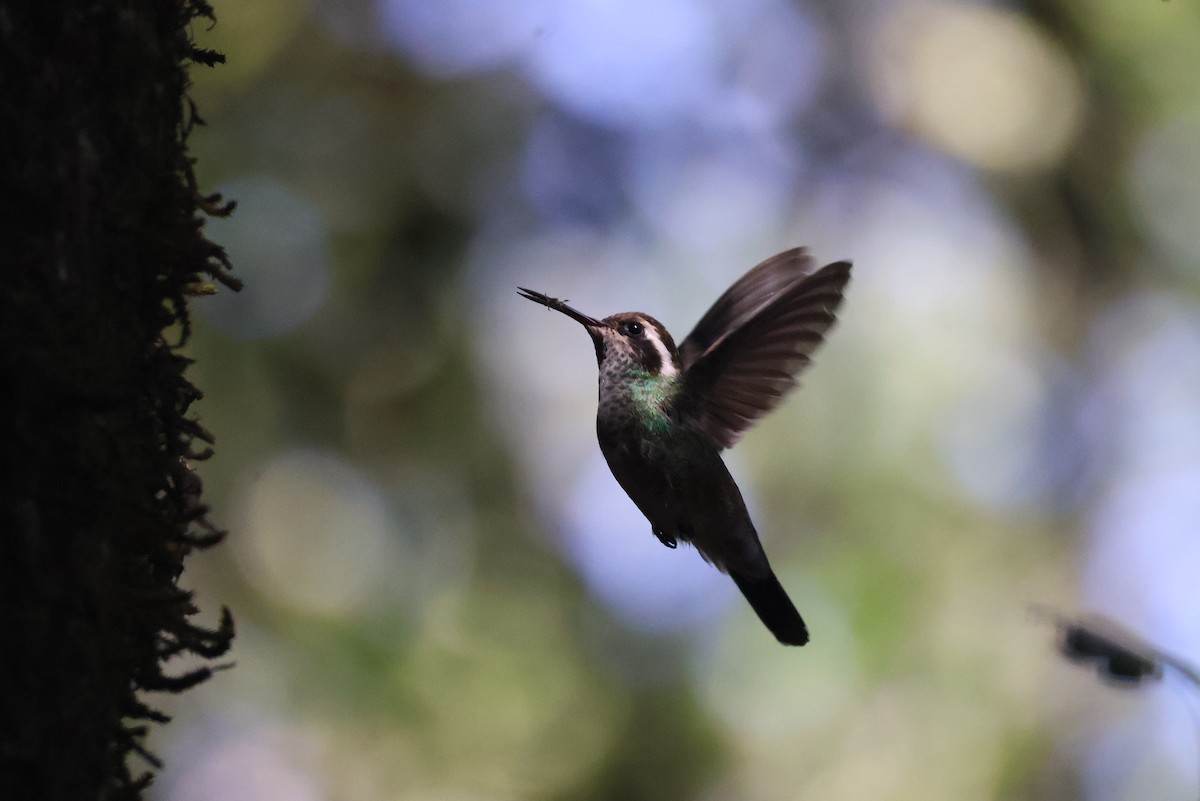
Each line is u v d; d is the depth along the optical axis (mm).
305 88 13625
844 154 15461
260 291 12586
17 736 2918
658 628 12844
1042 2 15289
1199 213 14812
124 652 3223
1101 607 13539
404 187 13555
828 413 13508
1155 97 14852
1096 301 15039
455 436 12953
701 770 12266
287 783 11688
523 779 11953
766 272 7285
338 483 12586
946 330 14117
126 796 3188
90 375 3100
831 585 12914
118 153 3281
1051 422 14398
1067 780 12430
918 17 15625
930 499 13258
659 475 6562
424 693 12078
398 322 13062
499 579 12820
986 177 15305
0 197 3057
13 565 2980
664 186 14391
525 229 13812
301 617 12148
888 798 12102
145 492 3363
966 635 12805
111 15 3250
